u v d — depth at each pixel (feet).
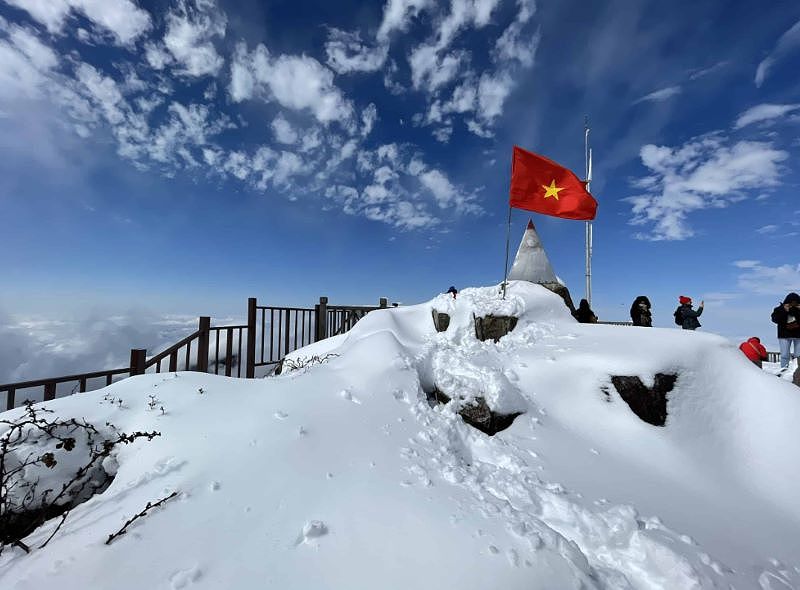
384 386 12.91
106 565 5.81
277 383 12.20
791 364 24.41
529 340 17.35
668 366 13.41
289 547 6.29
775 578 7.26
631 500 9.18
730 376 13.73
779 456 11.43
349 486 7.98
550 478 9.72
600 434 12.40
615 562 7.20
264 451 8.75
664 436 12.05
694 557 7.17
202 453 8.54
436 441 10.75
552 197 20.57
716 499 10.03
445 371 14.62
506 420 12.37
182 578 5.58
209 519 6.81
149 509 7.00
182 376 12.08
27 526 7.61
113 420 9.75
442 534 6.78
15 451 8.23
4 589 5.47
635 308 24.56
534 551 6.55
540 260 25.21
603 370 13.75
